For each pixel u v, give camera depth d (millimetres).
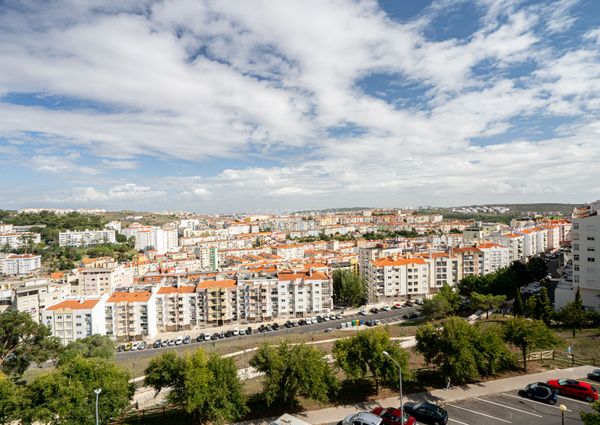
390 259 155625
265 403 44562
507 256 161875
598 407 28188
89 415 36438
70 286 156375
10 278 183375
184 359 41625
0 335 68250
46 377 37781
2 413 36094
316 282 136250
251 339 105062
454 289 137125
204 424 40781
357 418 37062
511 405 41344
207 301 130625
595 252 89000
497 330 52000
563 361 54188
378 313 131750
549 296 115312
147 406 49938
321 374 41688
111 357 80750
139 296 123375
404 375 43500
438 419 37531
